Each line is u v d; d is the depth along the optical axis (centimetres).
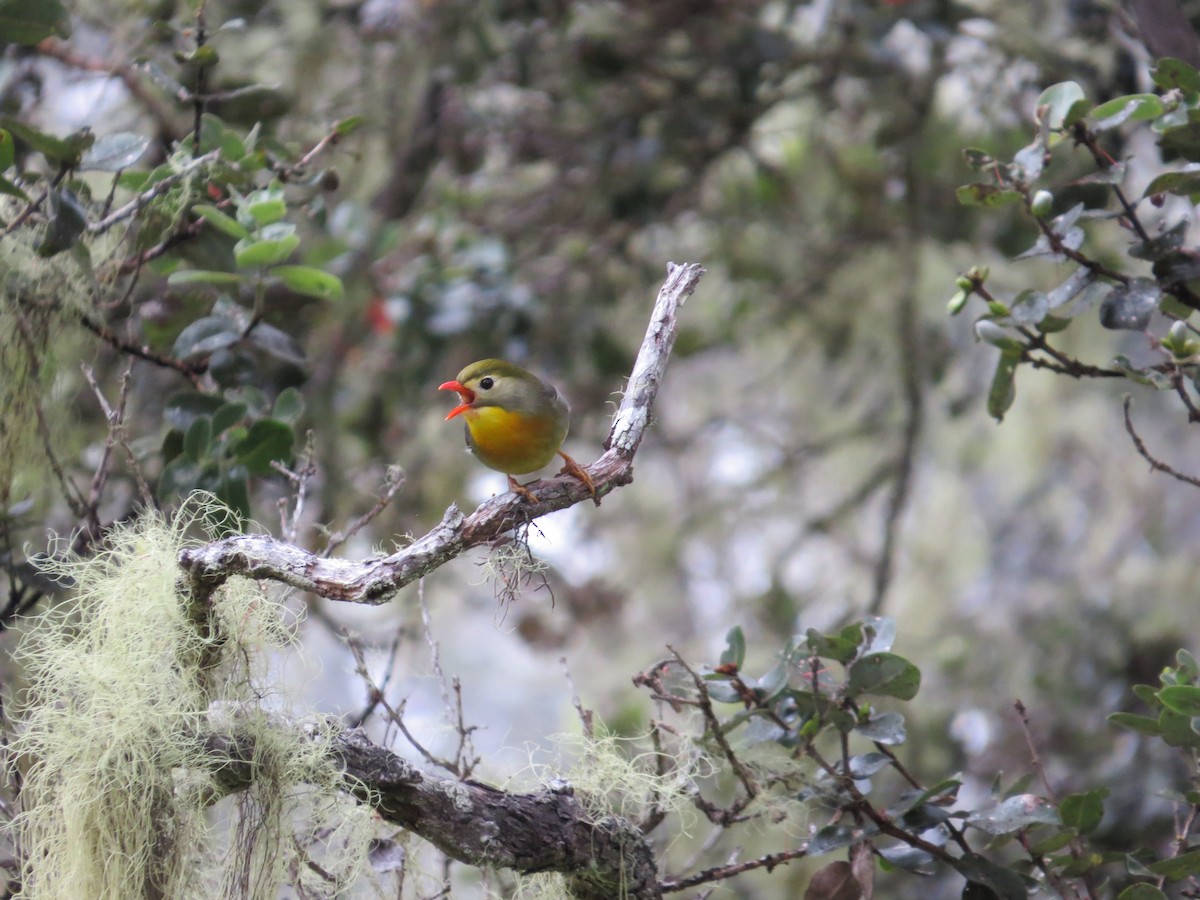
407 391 1127
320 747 462
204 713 454
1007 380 579
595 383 1230
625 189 1178
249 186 655
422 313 1084
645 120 1184
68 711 452
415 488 1138
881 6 1045
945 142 1192
